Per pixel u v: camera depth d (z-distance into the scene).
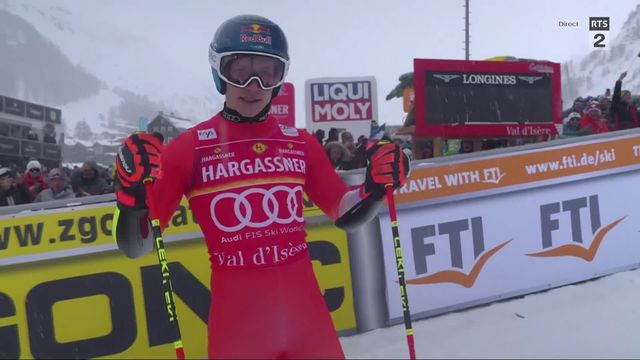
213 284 1.71
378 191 1.79
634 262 4.02
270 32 1.72
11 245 2.94
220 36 1.72
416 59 5.79
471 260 3.65
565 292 3.74
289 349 1.64
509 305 3.62
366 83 6.63
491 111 5.94
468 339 3.14
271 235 1.69
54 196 5.84
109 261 3.07
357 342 3.24
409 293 3.51
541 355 2.87
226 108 1.77
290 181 1.75
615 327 3.15
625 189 4.04
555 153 3.87
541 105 6.07
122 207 1.51
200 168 1.69
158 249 1.57
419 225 3.55
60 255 3.00
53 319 2.98
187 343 3.14
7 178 5.22
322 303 1.77
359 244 3.43
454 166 3.65
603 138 4.00
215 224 1.68
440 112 5.84
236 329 1.63
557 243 3.84
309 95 6.68
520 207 3.78
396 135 7.32
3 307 2.92
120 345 3.07
